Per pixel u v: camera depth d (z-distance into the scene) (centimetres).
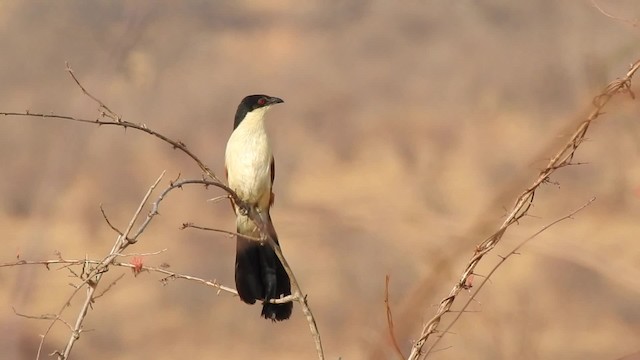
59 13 2250
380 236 1528
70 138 2262
